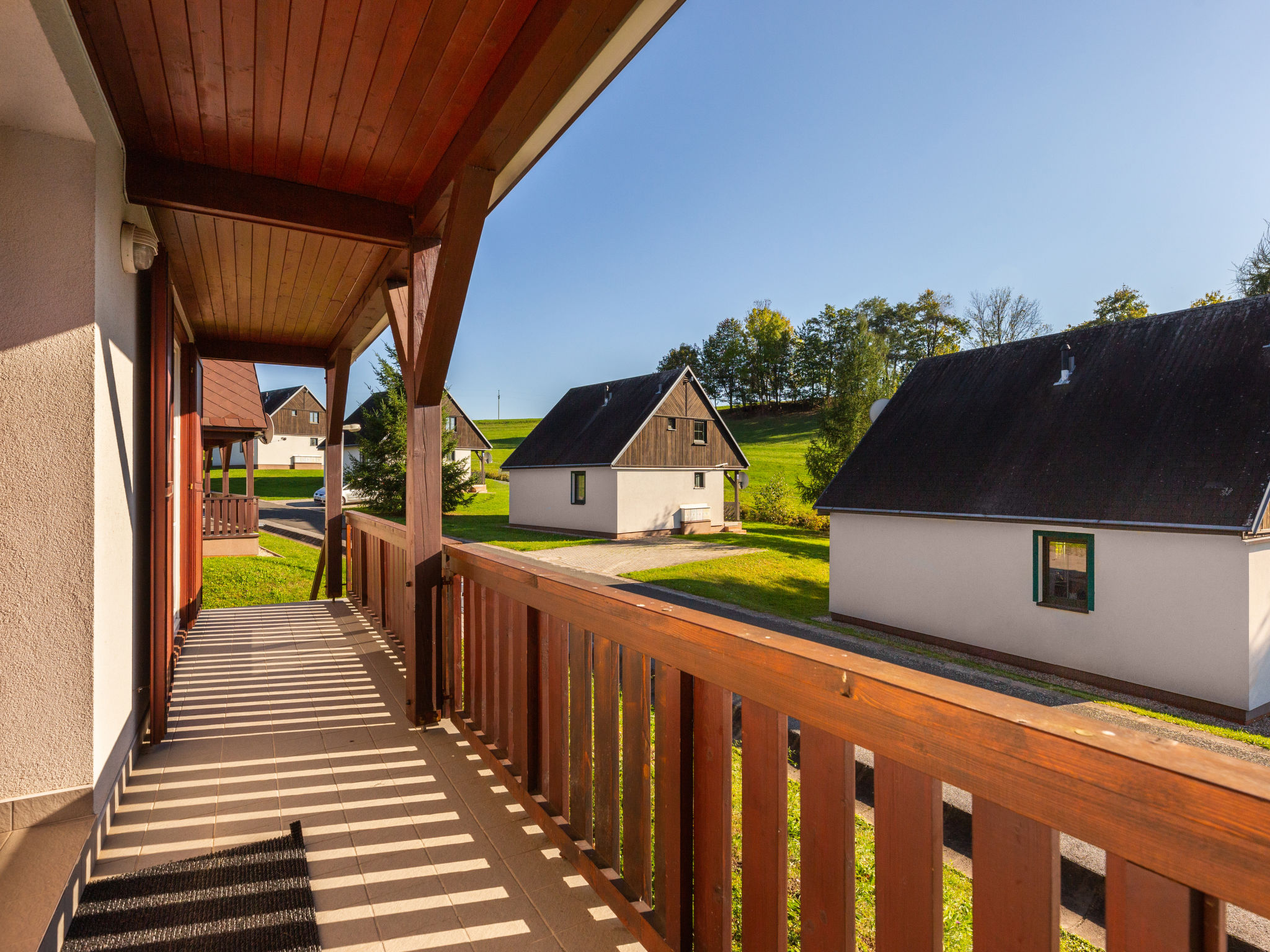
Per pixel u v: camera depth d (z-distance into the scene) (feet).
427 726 11.25
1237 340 32.96
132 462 9.48
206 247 12.83
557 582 7.08
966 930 9.08
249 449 43.91
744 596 46.60
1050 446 35.94
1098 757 2.39
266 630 18.39
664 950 5.19
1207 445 30.09
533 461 81.56
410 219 11.44
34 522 6.46
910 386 48.57
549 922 6.02
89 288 6.73
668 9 5.92
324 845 7.34
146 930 5.75
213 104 8.18
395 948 5.64
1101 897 11.03
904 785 3.24
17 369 6.41
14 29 5.08
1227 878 2.00
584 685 6.71
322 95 8.00
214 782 8.97
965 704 2.91
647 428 73.56
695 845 4.99
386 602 17.04
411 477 11.40
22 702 6.42
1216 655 27.40
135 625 9.74
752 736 4.33
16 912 5.13
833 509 42.52
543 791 7.88
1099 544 31.04
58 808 6.52
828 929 3.71
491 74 7.57
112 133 7.97
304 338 21.31
